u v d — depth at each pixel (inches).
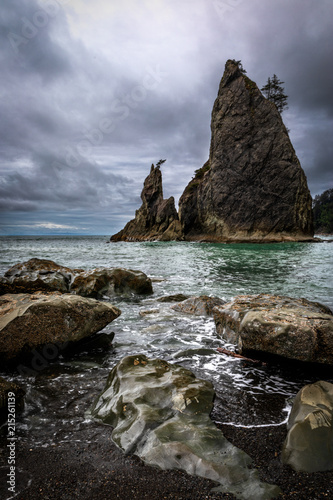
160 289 372.2
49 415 106.8
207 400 104.0
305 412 92.1
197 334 203.0
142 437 88.2
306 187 2154.3
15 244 1834.4
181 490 72.9
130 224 2974.9
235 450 83.9
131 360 130.0
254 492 71.7
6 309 164.9
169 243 2117.4
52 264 363.9
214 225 2212.1
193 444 84.0
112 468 80.3
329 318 154.1
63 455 85.8
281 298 222.5
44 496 71.6
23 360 152.1
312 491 72.4
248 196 2110.0
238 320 188.7
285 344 144.6
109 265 627.5
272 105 2087.8
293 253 982.4
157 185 2810.0
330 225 5319.9
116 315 185.5
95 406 111.9
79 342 168.7
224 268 580.4
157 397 104.1
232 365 155.4
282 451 84.7
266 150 2073.1
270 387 132.0
